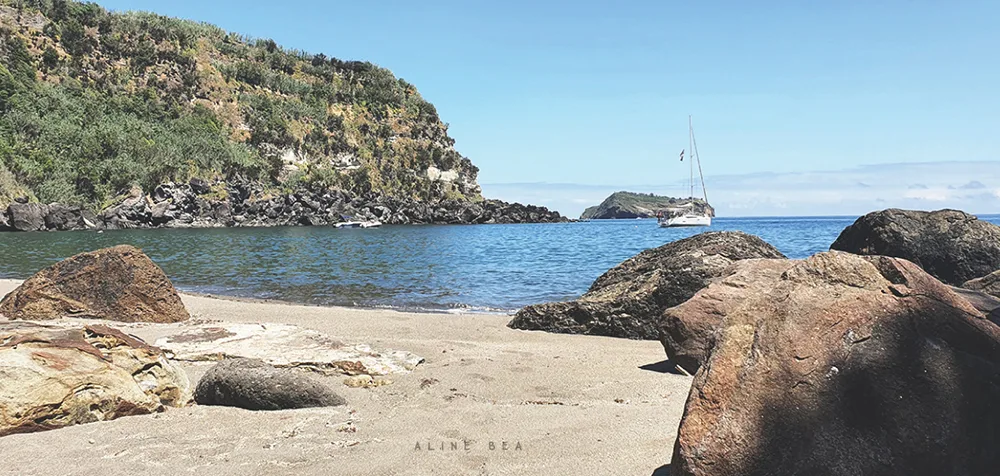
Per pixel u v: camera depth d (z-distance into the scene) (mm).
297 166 104750
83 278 10602
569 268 25891
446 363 7750
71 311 10375
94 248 35531
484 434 5004
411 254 34781
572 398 6207
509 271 24438
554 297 16672
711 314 7480
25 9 96750
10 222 58594
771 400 3518
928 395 3465
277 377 5852
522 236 61781
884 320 3803
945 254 13195
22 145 70312
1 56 84062
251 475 4188
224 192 81875
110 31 104250
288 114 113375
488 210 109188
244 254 33219
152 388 5801
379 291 17906
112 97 91125
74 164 72938
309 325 10977
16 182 63625
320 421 5398
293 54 137625
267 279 21094
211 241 45969
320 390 5930
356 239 52656
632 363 7941
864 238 14133
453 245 44969
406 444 4773
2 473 4184
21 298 10273
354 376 6891
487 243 48000
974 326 3805
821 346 3699
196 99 104688
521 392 6434
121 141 80812
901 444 3322
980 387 3492
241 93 112062
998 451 3303
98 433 5000
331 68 136875
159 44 109938
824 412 3453
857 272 4098
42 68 88875
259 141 103188
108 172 75125
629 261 12148
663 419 5297
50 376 5172
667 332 7613
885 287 4012
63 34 96438
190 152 89062
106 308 10508
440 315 12609
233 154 94188
